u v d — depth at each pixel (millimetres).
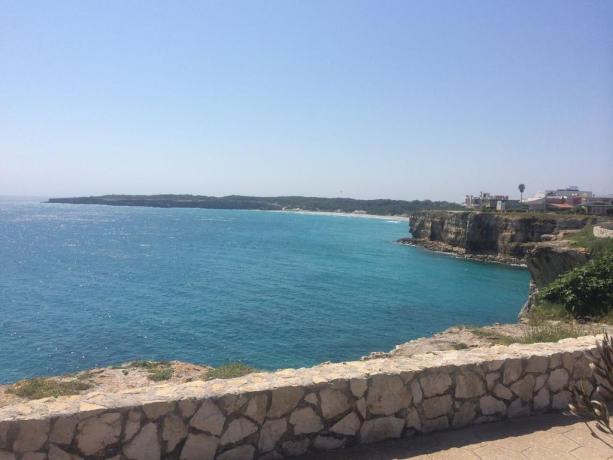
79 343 25969
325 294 41750
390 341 27672
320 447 4977
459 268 64438
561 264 22469
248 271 54531
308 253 76250
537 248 24141
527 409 5953
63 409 4199
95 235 102000
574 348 6434
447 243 89562
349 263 65375
